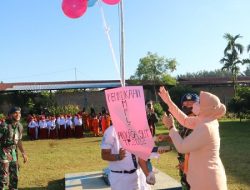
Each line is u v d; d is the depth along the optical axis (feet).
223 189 11.22
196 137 11.10
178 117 13.58
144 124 13.43
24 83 116.78
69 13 17.83
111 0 17.17
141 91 13.50
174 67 116.06
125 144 13.43
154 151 15.38
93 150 46.47
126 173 14.06
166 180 23.25
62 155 42.88
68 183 24.61
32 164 37.01
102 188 23.03
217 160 11.37
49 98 112.06
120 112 13.46
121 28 18.79
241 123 84.12
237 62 116.78
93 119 69.36
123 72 18.62
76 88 104.58
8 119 22.56
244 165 31.42
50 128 68.28
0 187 21.61
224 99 127.03
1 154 21.71
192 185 11.44
